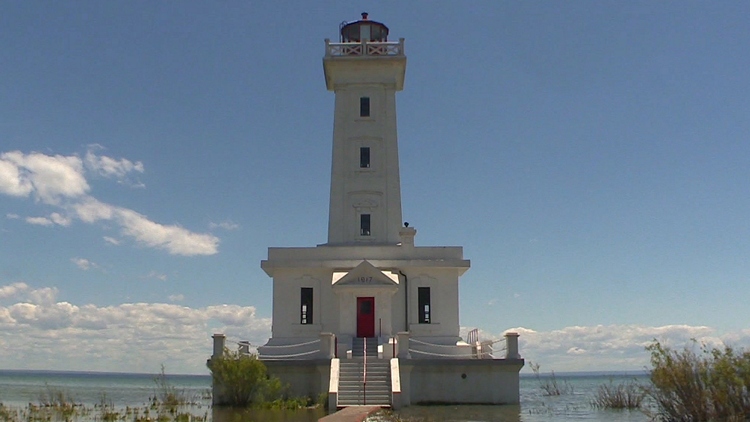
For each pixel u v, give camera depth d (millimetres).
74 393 70875
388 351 38562
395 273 45438
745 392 27609
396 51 52219
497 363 37125
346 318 43219
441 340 44844
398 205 50719
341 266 45312
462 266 45344
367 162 51281
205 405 40469
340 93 52344
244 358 36625
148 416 32688
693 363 28422
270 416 30766
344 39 55031
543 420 30688
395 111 52250
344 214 50469
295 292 45500
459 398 36969
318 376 37156
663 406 29281
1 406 38406
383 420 28641
